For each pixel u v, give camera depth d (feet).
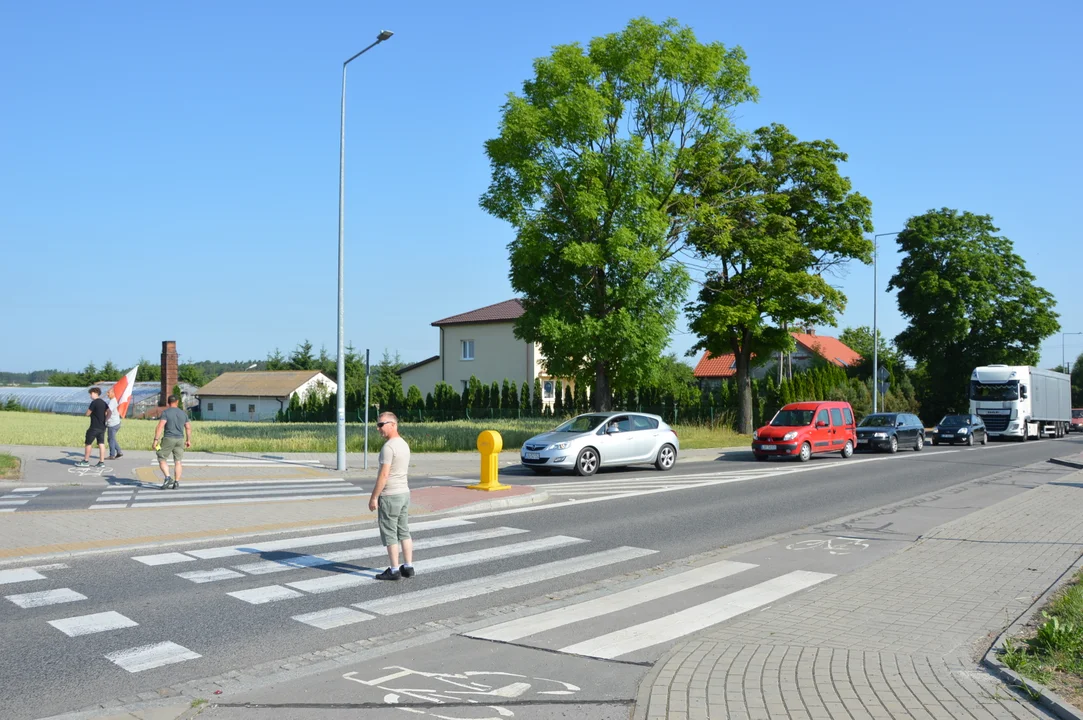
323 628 22.89
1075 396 302.04
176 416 54.44
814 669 18.75
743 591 27.43
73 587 27.12
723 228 106.52
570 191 86.63
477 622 23.58
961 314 170.81
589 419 70.74
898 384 180.75
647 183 89.61
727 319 108.99
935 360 176.55
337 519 40.83
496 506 47.37
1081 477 66.33
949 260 173.06
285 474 64.49
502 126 85.46
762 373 213.05
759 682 17.88
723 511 46.98
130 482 57.00
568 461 66.13
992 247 176.24
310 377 247.70
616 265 87.86
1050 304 175.94
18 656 20.06
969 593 26.61
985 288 169.78
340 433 67.05
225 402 249.14
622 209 88.22
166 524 38.34
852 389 162.81
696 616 24.16
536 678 18.58
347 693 17.61
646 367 88.89
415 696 17.42
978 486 61.41
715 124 96.37
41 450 80.02
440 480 62.59
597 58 92.02
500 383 183.21
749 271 111.65
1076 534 37.93
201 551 33.37
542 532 39.09
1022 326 173.99
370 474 66.03
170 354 183.11
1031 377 138.10
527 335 91.30
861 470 74.33
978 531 38.96
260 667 19.52
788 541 37.32
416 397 173.58
